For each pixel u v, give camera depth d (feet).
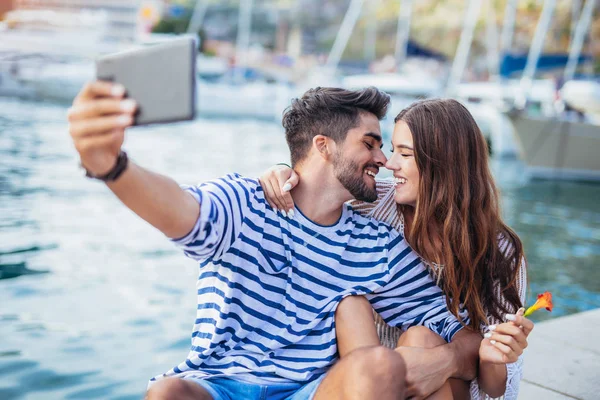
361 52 127.75
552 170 46.29
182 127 53.78
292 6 137.90
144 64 4.12
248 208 5.88
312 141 6.14
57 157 32.60
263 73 79.87
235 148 44.37
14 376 10.44
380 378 5.16
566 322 11.10
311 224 6.14
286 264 5.97
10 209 22.16
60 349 11.62
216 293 5.85
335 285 6.09
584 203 36.37
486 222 6.41
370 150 6.19
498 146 55.11
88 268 16.66
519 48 79.71
